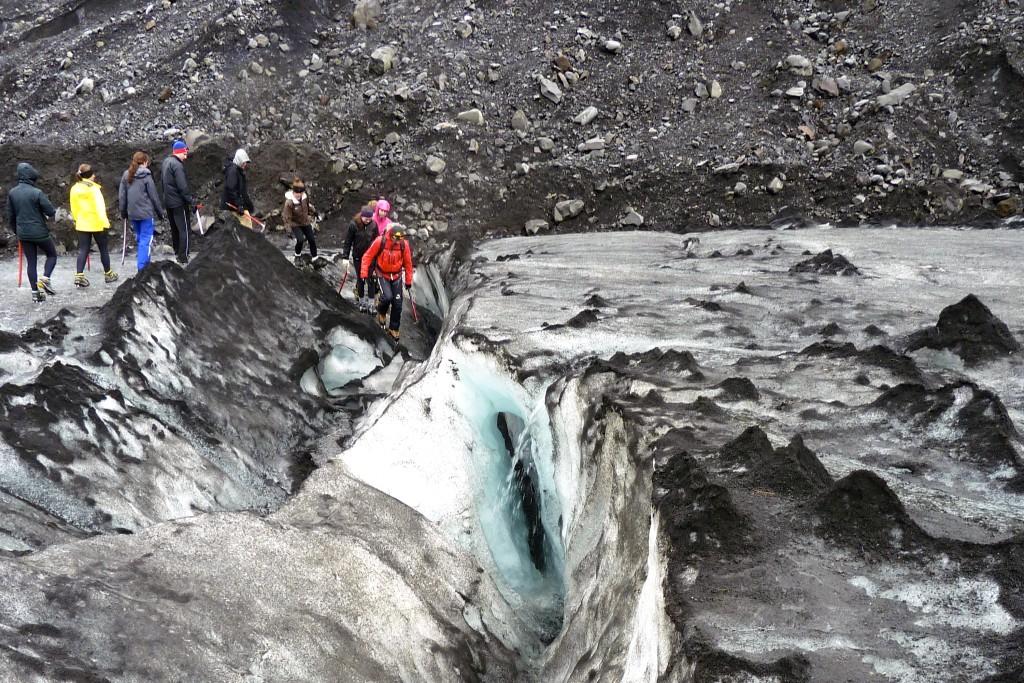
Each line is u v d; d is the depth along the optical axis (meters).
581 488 5.69
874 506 3.67
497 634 5.84
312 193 16.25
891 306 7.46
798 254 10.42
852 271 8.88
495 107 17.25
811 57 17.36
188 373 7.84
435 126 16.81
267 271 9.77
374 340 9.90
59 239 14.83
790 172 15.52
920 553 3.52
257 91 17.44
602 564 5.10
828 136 16.12
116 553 4.89
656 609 3.67
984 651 3.05
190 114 17.03
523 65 17.81
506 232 15.77
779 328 7.18
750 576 3.53
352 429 8.28
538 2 19.02
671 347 6.72
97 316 7.91
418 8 19.20
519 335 7.14
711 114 16.78
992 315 6.22
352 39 18.55
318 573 5.27
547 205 16.03
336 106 17.23
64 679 3.77
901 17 17.77
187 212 11.51
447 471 6.68
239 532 5.41
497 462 7.18
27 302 10.87
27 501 5.48
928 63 16.78
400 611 5.31
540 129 17.00
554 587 6.63
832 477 4.23
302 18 18.83
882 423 4.99
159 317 8.03
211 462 6.96
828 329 6.84
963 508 3.97
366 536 5.80
